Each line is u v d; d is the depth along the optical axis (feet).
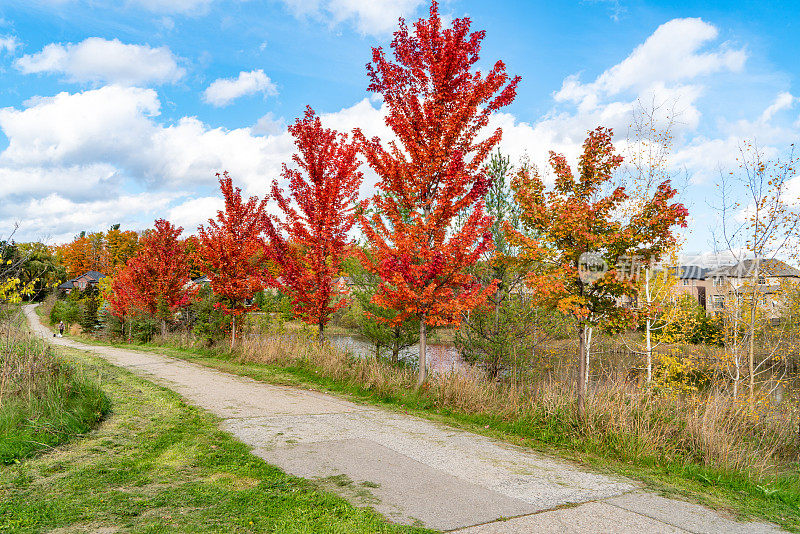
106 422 24.09
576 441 24.70
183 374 42.88
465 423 28.99
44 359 28.19
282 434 23.39
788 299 40.37
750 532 14.53
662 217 25.95
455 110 33.65
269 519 13.37
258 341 55.26
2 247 33.88
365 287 49.83
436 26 33.73
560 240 28.78
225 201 58.03
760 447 26.99
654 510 15.79
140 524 12.81
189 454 19.48
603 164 27.78
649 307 28.96
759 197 38.83
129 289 85.61
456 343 44.70
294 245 49.57
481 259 43.27
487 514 14.51
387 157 33.73
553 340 43.37
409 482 17.24
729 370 41.14
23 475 16.40
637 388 30.50
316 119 46.80
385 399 34.45
